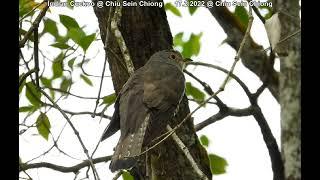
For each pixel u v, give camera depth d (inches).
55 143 394.9
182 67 451.5
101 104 455.2
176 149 426.9
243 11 507.5
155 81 400.2
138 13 438.0
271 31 309.0
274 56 490.6
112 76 445.1
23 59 404.2
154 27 443.2
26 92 461.7
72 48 448.5
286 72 372.8
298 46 369.1
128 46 440.8
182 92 412.2
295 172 358.0
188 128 438.9
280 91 375.6
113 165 341.1
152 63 422.9
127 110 381.1
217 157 504.4
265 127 488.4
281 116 372.2
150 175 389.4
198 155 439.2
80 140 331.0
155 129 374.9
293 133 366.0
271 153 486.9
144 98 386.0
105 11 429.7
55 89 446.9
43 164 428.1
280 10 354.3
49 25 500.4
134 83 397.1
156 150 423.2
